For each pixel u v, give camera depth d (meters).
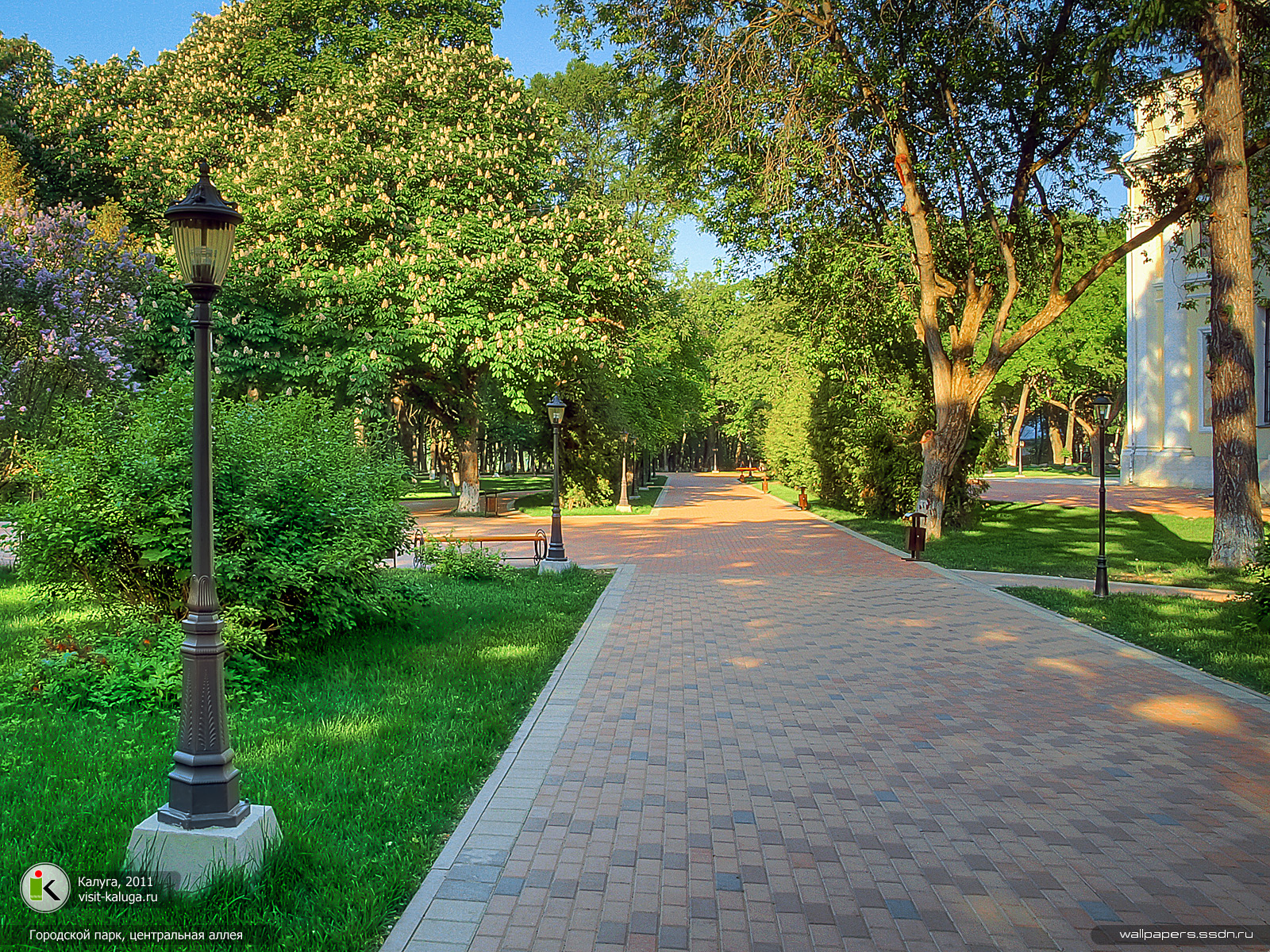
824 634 9.67
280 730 5.86
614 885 3.84
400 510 9.39
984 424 22.53
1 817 4.36
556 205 25.34
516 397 23.64
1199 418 31.30
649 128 19.44
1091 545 18.44
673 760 5.54
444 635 9.20
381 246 23.19
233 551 7.46
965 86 16.98
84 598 7.93
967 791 5.06
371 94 23.88
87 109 24.88
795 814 4.69
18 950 3.25
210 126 23.98
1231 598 11.88
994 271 19.73
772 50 16.86
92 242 15.62
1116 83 15.47
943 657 8.55
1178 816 4.72
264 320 23.11
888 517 26.33
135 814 4.39
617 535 22.08
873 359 23.58
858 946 3.38
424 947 3.31
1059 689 7.36
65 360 13.77
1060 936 3.47
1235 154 14.15
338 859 3.95
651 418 33.97
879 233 19.47
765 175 16.75
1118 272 45.41
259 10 26.06
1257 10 14.09
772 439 45.06
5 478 13.04
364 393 22.55
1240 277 14.35
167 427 7.65
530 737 5.97
